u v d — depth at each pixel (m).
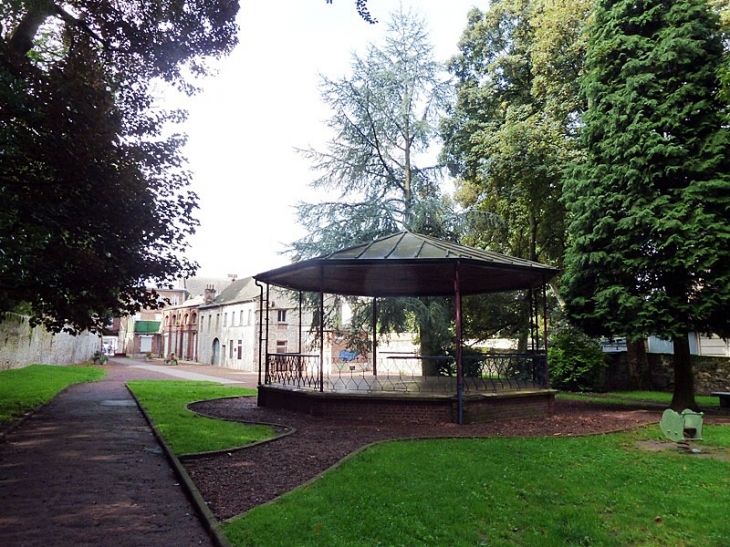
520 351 21.30
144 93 10.29
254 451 7.71
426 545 4.14
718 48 12.49
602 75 13.55
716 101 12.06
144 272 9.77
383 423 10.46
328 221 20.06
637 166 12.30
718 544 4.33
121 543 4.39
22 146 7.80
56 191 8.57
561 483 5.87
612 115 12.95
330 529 4.43
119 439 8.98
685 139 12.14
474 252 12.20
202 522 4.87
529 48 20.33
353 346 19.86
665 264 11.77
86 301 9.55
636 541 4.39
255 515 4.75
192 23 10.19
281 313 38.31
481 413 10.74
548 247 23.00
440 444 8.01
